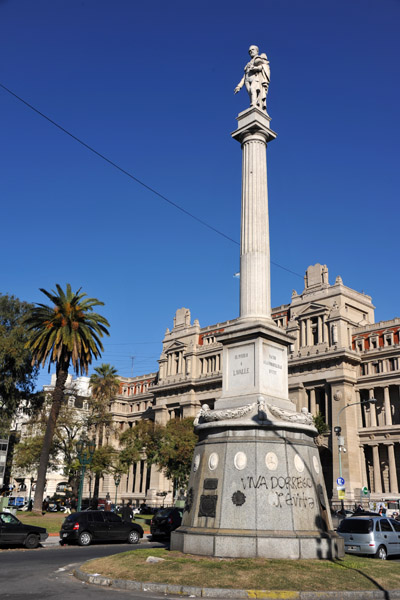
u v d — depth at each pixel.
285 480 17.73
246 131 23.61
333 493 67.81
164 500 89.38
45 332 51.59
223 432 18.69
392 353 72.12
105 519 31.89
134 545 31.45
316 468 19.00
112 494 104.19
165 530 35.00
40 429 71.50
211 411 19.75
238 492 17.42
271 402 19.30
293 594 13.36
